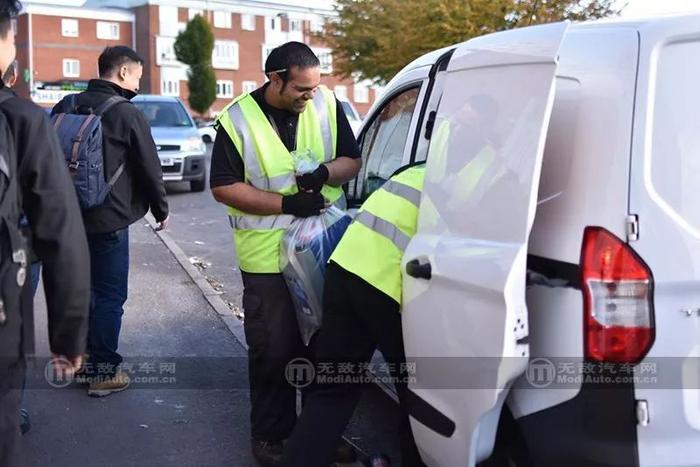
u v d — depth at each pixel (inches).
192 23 2332.7
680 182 100.5
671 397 100.3
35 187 94.1
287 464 136.6
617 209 100.1
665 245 99.4
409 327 122.0
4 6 96.2
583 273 100.6
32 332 97.4
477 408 107.3
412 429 125.5
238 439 175.2
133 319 262.4
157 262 351.3
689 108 101.3
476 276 105.4
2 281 90.9
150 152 183.6
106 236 185.0
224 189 149.0
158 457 166.1
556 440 104.3
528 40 108.3
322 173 149.1
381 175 173.3
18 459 96.7
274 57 146.7
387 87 181.3
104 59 187.0
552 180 106.9
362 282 128.1
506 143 107.3
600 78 104.7
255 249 150.6
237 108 150.3
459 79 120.8
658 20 103.7
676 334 100.0
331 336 135.6
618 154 101.0
